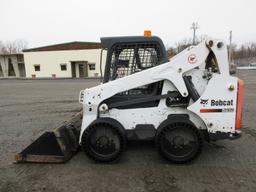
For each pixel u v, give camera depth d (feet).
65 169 10.52
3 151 12.89
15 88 51.19
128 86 11.01
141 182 9.27
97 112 11.33
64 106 26.96
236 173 9.90
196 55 10.59
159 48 11.38
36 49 106.32
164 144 10.73
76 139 12.76
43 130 17.06
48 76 106.93
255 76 77.25
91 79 82.69
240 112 10.66
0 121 19.97
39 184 9.28
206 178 9.50
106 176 9.81
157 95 11.30
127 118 11.56
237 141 13.89
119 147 10.84
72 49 103.24
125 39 11.46
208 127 10.72
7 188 9.02
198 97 10.84
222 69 10.36
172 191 8.61
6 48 202.28
